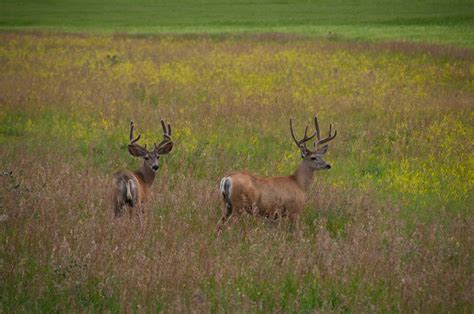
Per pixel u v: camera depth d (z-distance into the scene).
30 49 147.75
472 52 139.38
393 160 62.53
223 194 42.62
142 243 36.06
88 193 45.00
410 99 92.56
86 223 37.94
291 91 96.75
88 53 141.00
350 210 45.28
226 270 32.94
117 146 63.44
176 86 97.81
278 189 43.22
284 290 32.03
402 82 107.50
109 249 34.22
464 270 35.06
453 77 113.00
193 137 66.38
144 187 44.28
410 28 192.12
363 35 178.50
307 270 33.47
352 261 34.44
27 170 50.81
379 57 135.25
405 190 53.19
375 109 84.44
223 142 65.75
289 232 41.53
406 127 73.75
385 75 113.62
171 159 58.41
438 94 97.62
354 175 57.50
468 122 78.75
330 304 29.92
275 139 68.06
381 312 30.16
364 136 70.00
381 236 39.16
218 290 31.16
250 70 116.44
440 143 68.19
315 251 35.72
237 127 71.62
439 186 54.72
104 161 58.31
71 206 42.75
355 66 124.38
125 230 37.16
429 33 179.12
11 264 32.22
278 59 130.38
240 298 30.48
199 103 85.00
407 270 34.12
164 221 40.28
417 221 43.53
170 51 144.38
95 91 92.19
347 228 41.41
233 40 168.38
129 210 41.78
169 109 80.12
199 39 172.75
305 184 45.00
